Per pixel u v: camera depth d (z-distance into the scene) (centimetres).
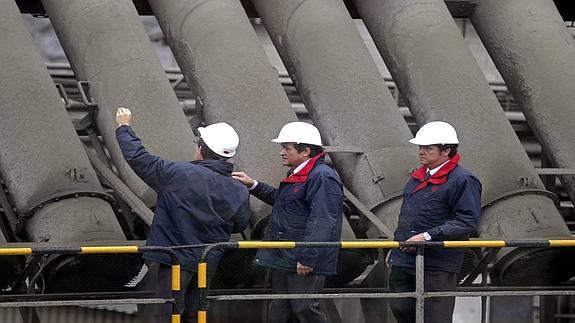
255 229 1711
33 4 2238
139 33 1867
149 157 1341
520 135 2738
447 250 1432
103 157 1805
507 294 1442
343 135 1866
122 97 1783
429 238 1393
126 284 1625
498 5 2123
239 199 1369
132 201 1656
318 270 1405
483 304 1667
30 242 1636
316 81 1923
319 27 1964
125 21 1867
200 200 1345
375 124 1858
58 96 1756
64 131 1700
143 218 1622
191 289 1376
